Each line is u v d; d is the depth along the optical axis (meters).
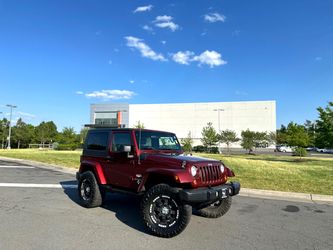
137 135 6.62
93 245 4.92
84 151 7.90
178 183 5.48
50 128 89.25
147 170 5.93
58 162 19.25
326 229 6.06
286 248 4.98
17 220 6.26
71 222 6.19
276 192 9.65
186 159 5.71
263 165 18.45
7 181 11.50
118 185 6.80
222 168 6.14
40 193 9.20
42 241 5.05
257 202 8.52
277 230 5.94
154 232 5.40
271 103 81.81
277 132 73.38
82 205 7.59
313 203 8.52
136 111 93.12
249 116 83.31
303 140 36.72
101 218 6.52
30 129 80.31
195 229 5.88
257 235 5.61
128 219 6.47
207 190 5.44
